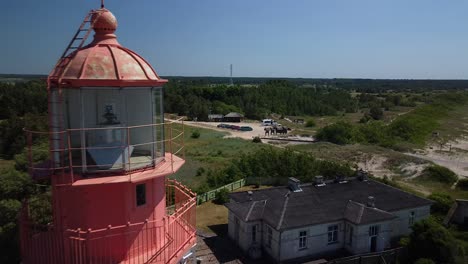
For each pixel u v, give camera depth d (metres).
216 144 80.00
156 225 10.97
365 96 193.12
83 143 9.66
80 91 9.59
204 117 125.38
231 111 133.88
